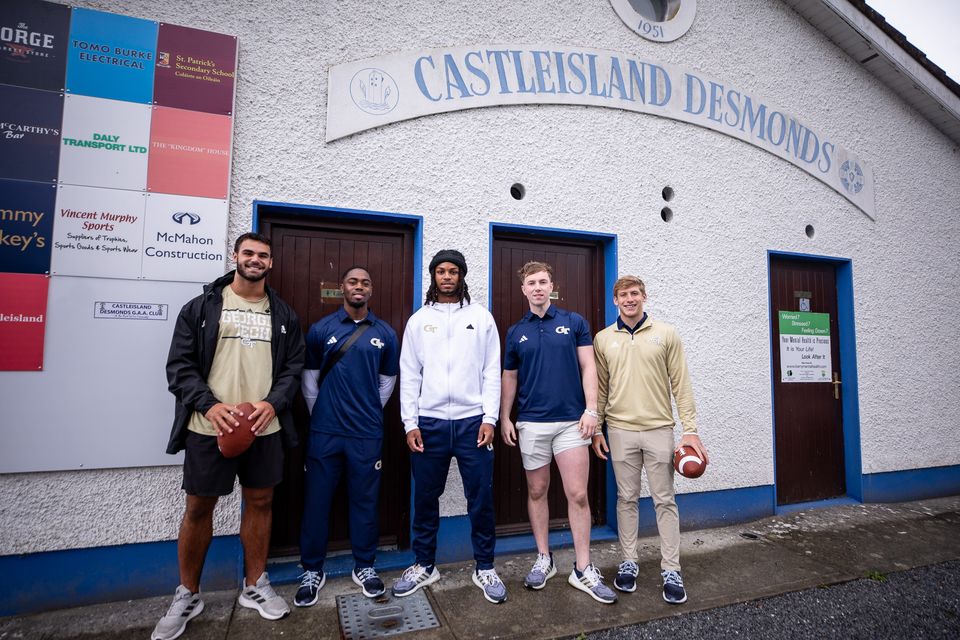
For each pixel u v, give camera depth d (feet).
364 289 8.33
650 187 11.82
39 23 7.95
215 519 8.36
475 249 10.20
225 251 8.60
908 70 14.23
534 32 10.98
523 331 8.84
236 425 6.70
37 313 7.70
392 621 7.45
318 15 9.45
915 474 14.23
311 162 9.25
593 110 11.43
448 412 8.11
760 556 10.10
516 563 9.63
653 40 12.07
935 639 7.34
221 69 8.75
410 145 9.89
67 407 7.77
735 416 12.21
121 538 7.98
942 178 15.71
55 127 7.93
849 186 14.21
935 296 15.15
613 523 11.00
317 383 8.41
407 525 9.87
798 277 13.83
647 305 11.56
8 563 7.50
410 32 10.02
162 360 8.23
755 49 13.29
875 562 9.86
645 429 8.55
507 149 10.61
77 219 7.94
